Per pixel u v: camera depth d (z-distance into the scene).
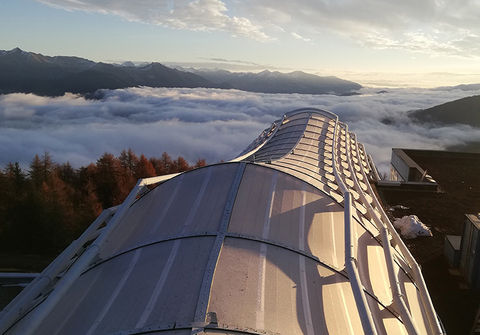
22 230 36.22
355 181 21.95
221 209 14.60
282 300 10.59
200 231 13.27
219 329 8.89
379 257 15.18
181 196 16.80
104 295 11.35
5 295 23.73
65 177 57.03
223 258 11.70
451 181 38.47
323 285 11.82
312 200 16.86
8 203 39.78
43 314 10.30
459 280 20.69
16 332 10.45
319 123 39.16
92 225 16.75
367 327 9.17
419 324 12.75
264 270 11.55
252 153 28.88
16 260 33.47
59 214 37.31
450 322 18.06
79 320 10.61
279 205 15.68
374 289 12.87
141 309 10.03
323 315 10.59
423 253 23.53
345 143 33.88
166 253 12.48
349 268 11.65
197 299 9.91
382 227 15.81
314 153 27.50
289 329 9.56
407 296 13.93
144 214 16.67
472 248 20.05
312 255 13.00
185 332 8.77
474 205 31.61
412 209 30.66
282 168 19.61
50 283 13.97
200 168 18.97
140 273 11.80
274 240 13.20
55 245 36.44
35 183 47.53
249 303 10.09
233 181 16.58
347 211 15.08
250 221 14.06
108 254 14.12
